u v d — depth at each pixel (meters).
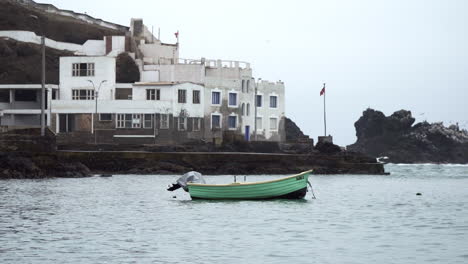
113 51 174.88
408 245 57.00
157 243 56.84
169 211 74.31
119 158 124.44
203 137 159.38
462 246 56.69
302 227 65.12
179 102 153.25
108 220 68.00
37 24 198.88
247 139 171.38
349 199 90.19
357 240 58.97
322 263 50.91
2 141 111.50
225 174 130.12
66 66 155.75
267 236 60.41
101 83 154.50
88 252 53.31
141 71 166.62
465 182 130.88
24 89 157.12
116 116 148.50
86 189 94.69
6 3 199.25
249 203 81.06
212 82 162.25
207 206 78.38
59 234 60.09
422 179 141.75
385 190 106.38
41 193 88.44
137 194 90.00
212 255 52.84
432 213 76.06
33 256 51.91
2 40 180.38
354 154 154.25
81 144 136.12
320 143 155.62
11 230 61.56
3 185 97.12
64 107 150.25
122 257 51.84
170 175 122.81
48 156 113.12
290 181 82.75
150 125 148.00
